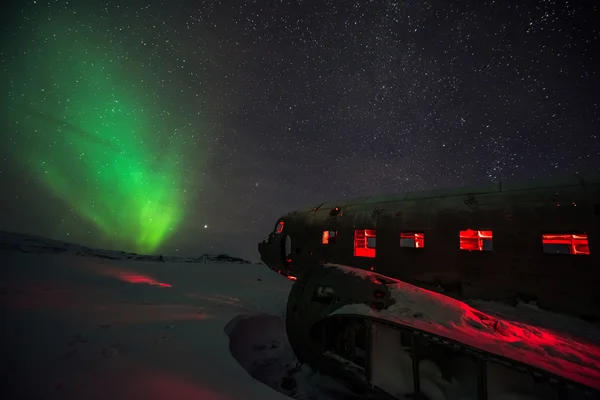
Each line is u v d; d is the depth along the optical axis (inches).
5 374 123.0
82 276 354.3
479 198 315.0
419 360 143.3
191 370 152.1
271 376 193.3
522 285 272.4
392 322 155.6
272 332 266.8
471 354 131.0
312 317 196.2
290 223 476.4
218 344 191.9
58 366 136.6
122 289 321.4
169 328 208.1
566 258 257.1
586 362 135.5
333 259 402.0
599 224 247.0
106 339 174.7
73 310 220.8
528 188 293.7
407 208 357.4
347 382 176.7
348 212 406.9
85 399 115.6
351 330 181.6
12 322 177.9
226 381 147.6
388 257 351.6
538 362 124.3
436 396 134.3
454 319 161.3
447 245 316.5
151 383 133.3
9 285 263.7
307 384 184.7
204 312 266.4
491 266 289.3
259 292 418.9
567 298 251.6
